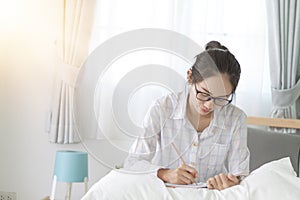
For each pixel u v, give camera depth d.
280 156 2.40
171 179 1.28
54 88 2.72
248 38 2.74
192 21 2.74
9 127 2.82
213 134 1.33
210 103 1.00
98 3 2.72
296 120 2.58
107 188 1.20
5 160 2.82
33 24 2.79
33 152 2.81
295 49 2.64
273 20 2.66
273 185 1.28
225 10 2.77
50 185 2.83
